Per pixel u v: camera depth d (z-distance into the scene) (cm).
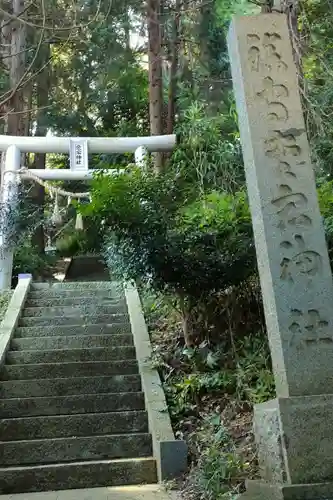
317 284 308
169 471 413
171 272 523
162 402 491
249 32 350
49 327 654
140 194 541
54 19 774
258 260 328
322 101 593
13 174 950
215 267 519
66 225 1375
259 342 521
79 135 1335
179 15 1080
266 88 340
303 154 330
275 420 283
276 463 279
